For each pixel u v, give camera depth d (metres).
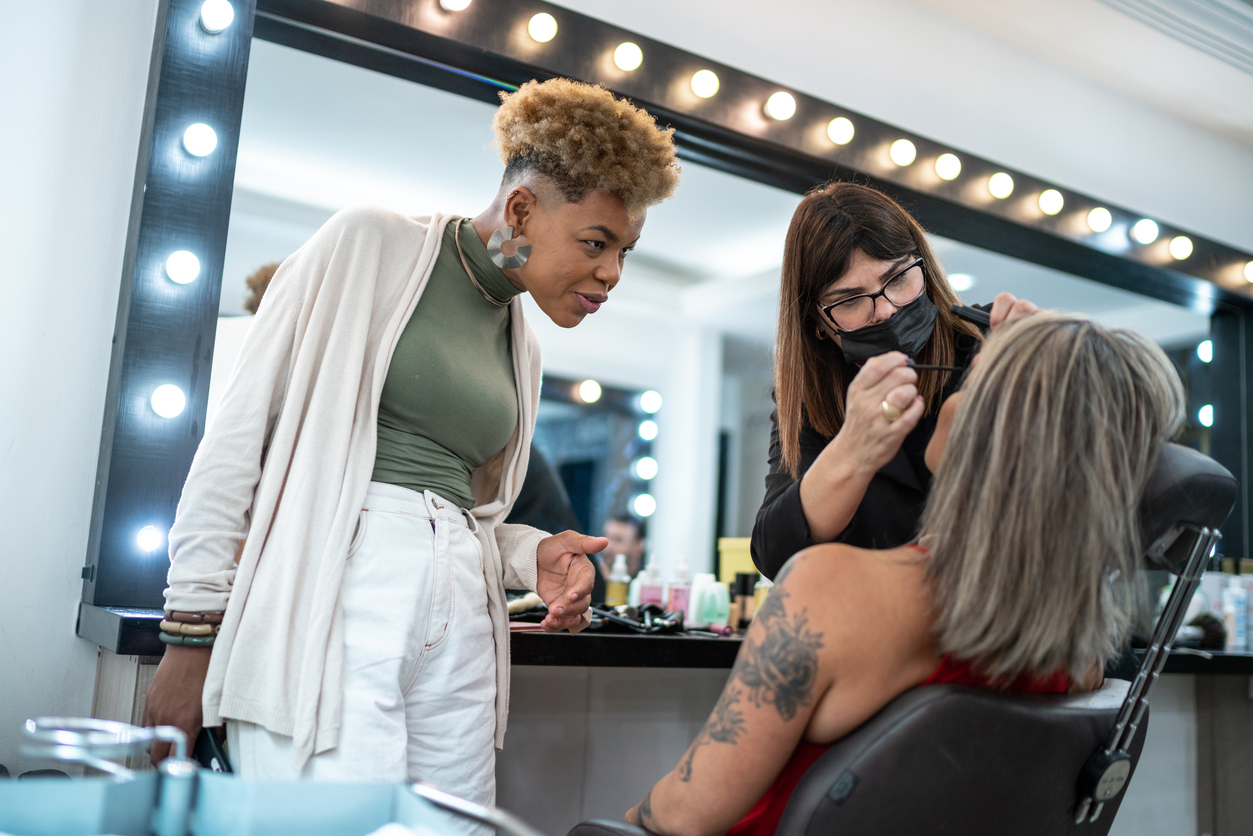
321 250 0.98
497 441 1.08
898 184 2.15
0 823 0.46
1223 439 2.78
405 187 1.82
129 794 0.48
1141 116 2.68
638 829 0.73
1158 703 2.26
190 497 0.89
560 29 1.76
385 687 0.88
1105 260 2.50
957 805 0.64
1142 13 2.26
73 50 1.36
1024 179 2.33
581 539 1.17
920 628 0.68
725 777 0.68
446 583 0.95
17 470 1.27
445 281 1.05
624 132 1.02
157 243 1.31
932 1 2.29
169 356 1.30
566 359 2.25
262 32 1.58
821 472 0.97
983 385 0.68
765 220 2.27
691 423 2.35
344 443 0.93
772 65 2.08
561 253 1.02
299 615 0.88
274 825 0.49
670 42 1.95
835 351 1.30
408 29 1.59
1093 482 0.63
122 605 1.23
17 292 1.30
